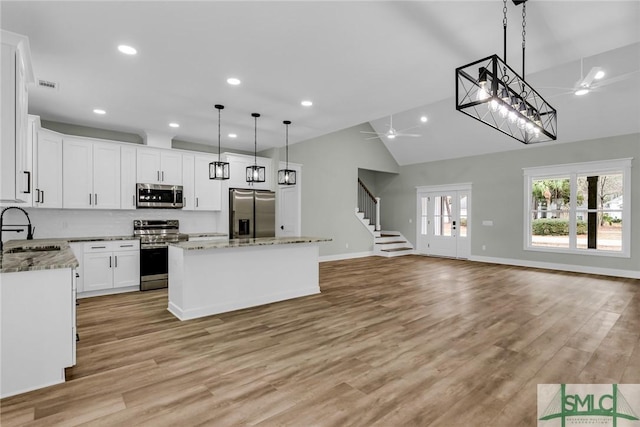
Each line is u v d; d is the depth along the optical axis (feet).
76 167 15.70
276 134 19.19
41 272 7.41
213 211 21.47
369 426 6.08
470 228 28.07
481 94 8.03
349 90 12.64
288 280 15.16
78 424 6.10
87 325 11.51
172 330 11.03
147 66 10.53
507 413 6.49
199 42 9.12
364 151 30.48
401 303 14.42
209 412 6.49
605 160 21.16
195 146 21.26
